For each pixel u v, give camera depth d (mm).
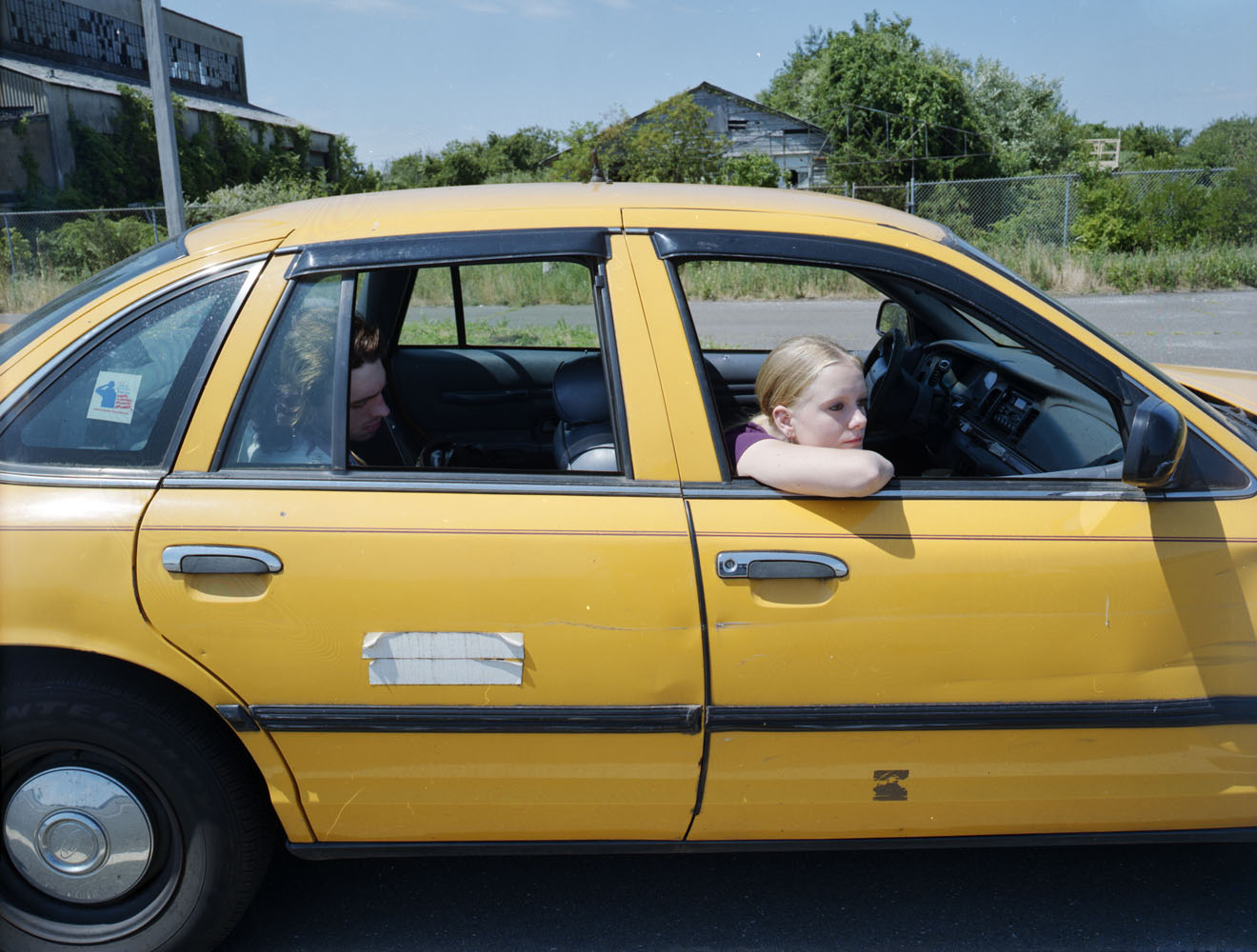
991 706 2156
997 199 20094
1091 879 2684
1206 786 2277
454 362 3441
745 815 2227
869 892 2629
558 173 24531
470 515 2072
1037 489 2180
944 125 31141
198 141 35219
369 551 2047
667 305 2158
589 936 2459
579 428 2395
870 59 31422
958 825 2285
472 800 2180
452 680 2082
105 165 30625
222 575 2037
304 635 2053
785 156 37562
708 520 2084
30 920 2229
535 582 2061
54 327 2158
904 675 2125
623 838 2258
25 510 2051
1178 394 2254
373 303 3191
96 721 2066
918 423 3100
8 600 2027
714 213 2236
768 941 2443
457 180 40094
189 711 2111
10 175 28906
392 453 2547
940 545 2109
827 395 2230
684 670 2094
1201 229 18734
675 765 2160
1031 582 2119
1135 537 2150
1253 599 2184
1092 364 2232
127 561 2033
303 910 2547
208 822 2150
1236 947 2422
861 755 2180
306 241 2162
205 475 2082
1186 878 2688
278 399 2113
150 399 2107
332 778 2141
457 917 2525
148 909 2221
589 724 2109
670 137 24125
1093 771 2242
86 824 2160
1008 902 2592
